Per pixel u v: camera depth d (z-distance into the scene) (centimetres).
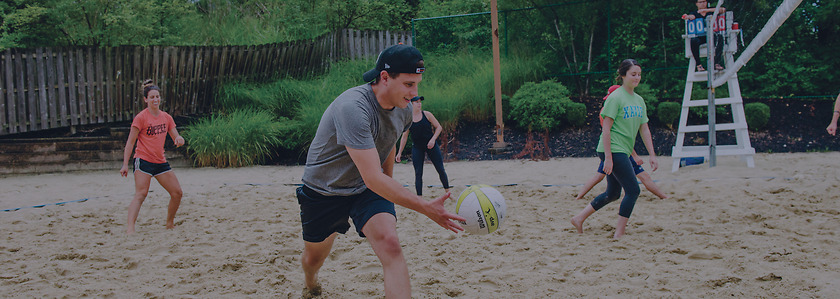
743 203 646
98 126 1301
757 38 781
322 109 1273
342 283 424
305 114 1252
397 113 310
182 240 566
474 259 479
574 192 777
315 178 320
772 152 1094
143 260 491
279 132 1229
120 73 1300
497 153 1173
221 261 487
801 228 537
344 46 1555
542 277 425
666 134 1201
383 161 332
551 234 560
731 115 1238
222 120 1244
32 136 1229
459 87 1355
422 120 759
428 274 442
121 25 1471
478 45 1503
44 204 802
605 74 1448
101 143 1186
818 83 1353
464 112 1332
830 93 1339
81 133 1267
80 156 1162
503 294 394
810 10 1344
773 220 572
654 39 1462
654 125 1240
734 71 873
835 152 1037
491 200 374
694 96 1266
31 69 1195
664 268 434
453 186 864
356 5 1769
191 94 1386
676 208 646
